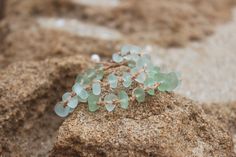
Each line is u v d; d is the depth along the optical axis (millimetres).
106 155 497
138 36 853
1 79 590
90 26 885
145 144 493
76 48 769
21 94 574
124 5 922
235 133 591
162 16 897
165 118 513
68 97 524
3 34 830
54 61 618
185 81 729
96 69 554
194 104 543
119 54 563
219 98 687
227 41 862
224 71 764
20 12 920
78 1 962
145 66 533
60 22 896
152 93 523
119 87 533
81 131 504
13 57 761
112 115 514
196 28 889
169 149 493
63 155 510
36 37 803
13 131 569
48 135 590
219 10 991
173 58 794
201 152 512
